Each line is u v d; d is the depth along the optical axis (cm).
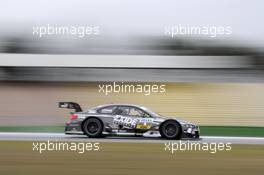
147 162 2478
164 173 2055
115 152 2853
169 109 4500
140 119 3206
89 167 2270
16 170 2112
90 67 4981
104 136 3238
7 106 4700
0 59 5031
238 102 4606
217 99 4462
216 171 2109
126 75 4969
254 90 4600
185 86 4747
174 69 4825
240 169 2191
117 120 3216
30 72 5075
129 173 2047
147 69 4834
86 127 3231
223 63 4747
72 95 4788
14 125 4150
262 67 4719
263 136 3681
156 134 3195
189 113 4497
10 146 2966
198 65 4788
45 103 4709
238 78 4778
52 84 5041
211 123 4306
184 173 2034
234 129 4081
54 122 4269
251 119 4412
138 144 3162
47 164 2395
